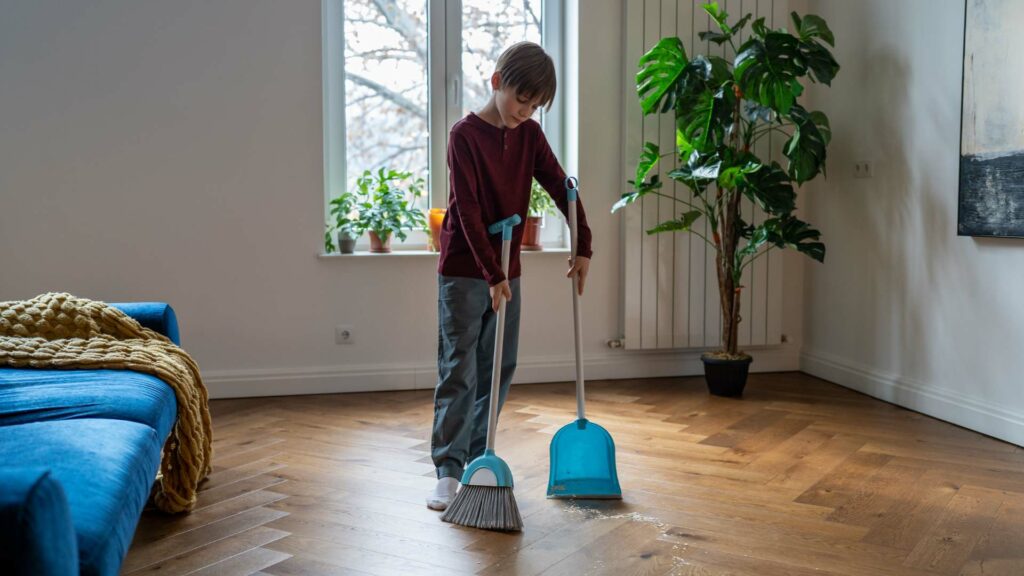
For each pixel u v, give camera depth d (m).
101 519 1.27
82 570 1.15
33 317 2.37
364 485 2.58
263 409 3.59
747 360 3.78
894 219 3.65
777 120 3.78
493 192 2.30
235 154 3.77
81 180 3.66
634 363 4.23
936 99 3.37
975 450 2.96
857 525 2.25
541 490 2.53
